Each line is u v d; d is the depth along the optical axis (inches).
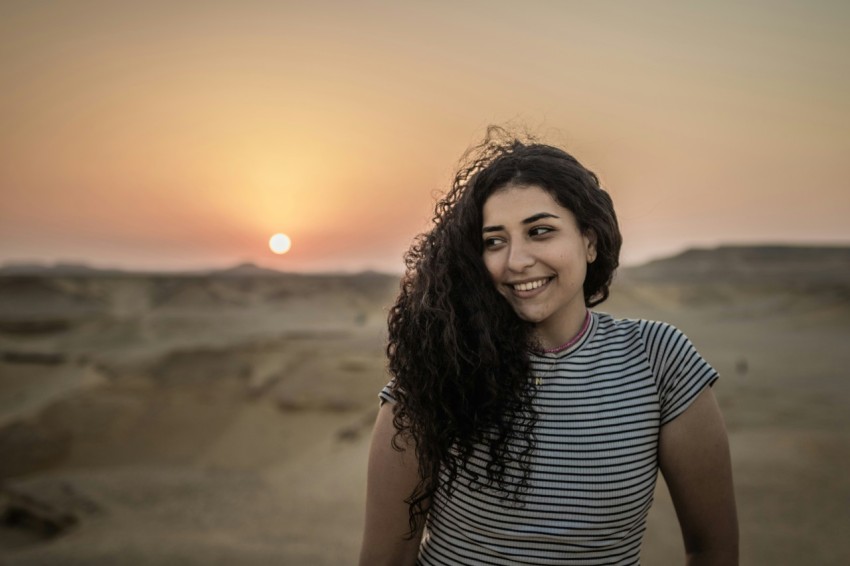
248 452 1230.3
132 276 4264.3
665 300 3762.3
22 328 2642.7
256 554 472.4
